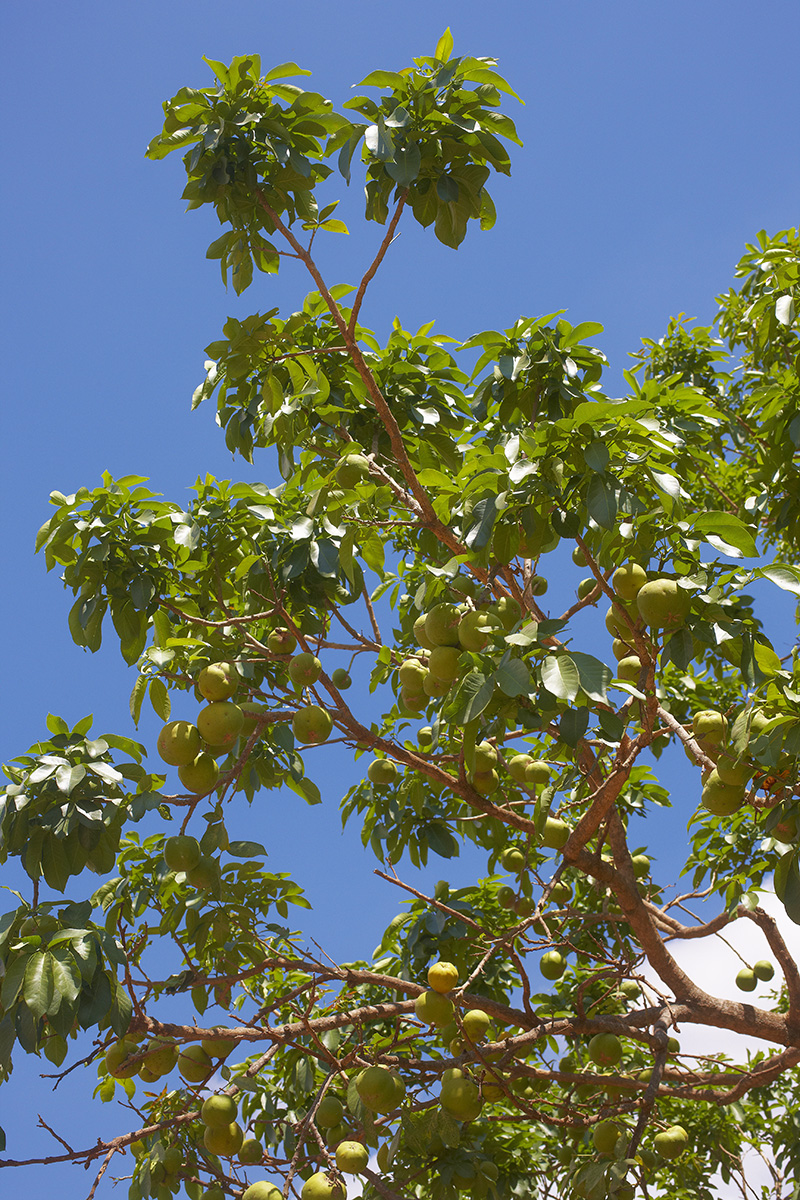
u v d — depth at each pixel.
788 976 5.75
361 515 4.51
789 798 3.85
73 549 4.96
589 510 3.85
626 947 6.85
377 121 4.52
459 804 6.50
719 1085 5.48
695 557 4.18
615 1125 5.02
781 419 5.57
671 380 5.94
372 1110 4.64
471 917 6.44
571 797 6.74
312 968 5.17
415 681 5.00
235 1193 5.03
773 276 6.33
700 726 4.52
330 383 5.85
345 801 6.59
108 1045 4.43
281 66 4.75
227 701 4.51
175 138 4.82
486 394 5.59
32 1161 4.16
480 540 4.00
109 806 4.55
